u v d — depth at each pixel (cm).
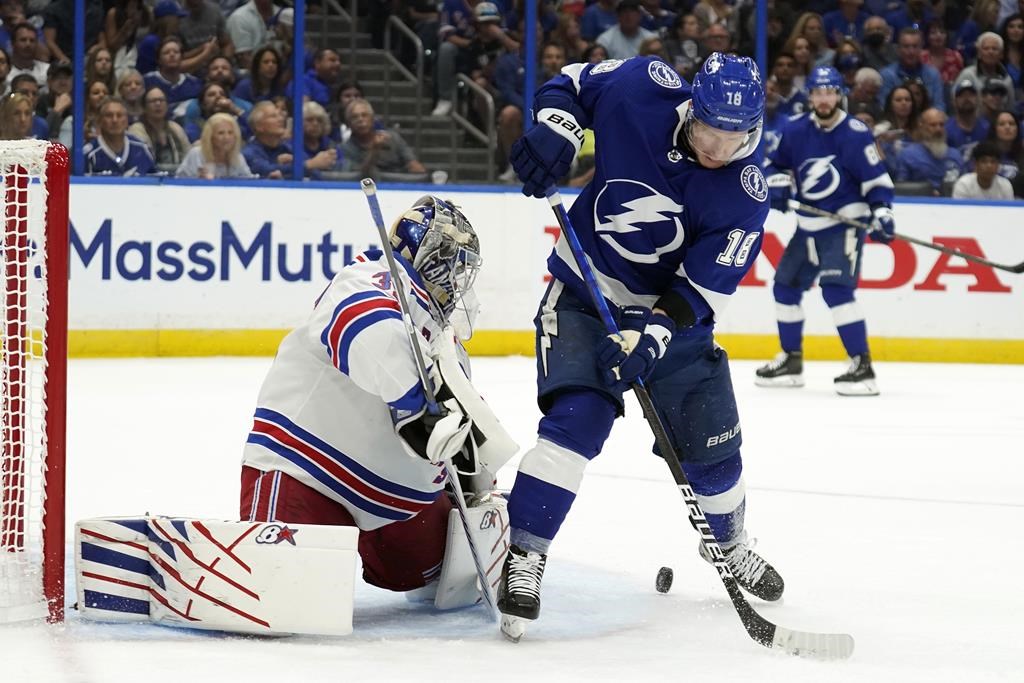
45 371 442
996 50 1675
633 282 480
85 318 1424
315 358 464
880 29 1661
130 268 1436
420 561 487
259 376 1303
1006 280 1641
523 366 1450
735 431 506
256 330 1480
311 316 462
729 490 513
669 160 464
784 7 1652
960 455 932
